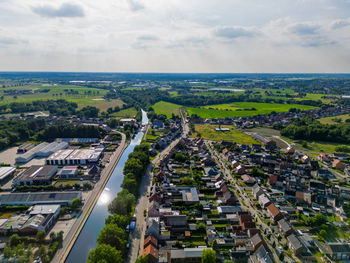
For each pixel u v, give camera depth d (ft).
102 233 350.43
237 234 394.32
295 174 645.10
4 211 465.88
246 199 514.68
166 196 521.65
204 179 602.03
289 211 467.52
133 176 544.21
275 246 371.15
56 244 365.40
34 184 578.66
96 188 562.25
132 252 361.10
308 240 387.55
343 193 533.55
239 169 637.30
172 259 342.44
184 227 416.46
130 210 453.17
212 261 329.31
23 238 377.30
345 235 408.26
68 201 485.15
